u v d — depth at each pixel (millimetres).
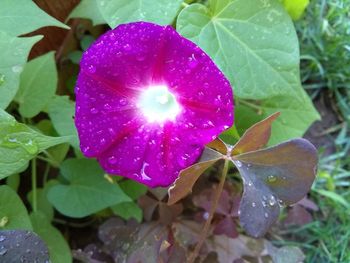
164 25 143
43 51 183
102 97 140
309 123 176
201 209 184
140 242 165
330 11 193
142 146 143
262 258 174
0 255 133
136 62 134
